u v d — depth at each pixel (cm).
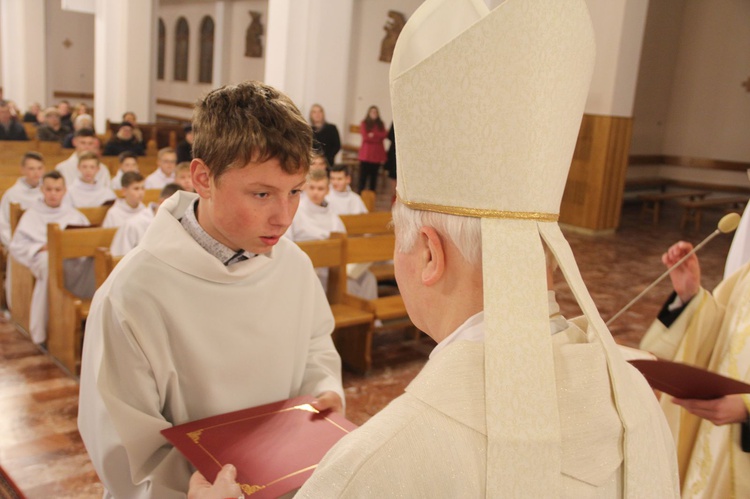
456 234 82
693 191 1478
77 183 718
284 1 836
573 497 76
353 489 72
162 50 2339
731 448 181
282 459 139
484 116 79
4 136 1120
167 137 1273
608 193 1062
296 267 177
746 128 1411
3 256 567
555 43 78
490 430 73
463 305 84
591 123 1051
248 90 138
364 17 1569
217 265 156
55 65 2439
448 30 89
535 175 81
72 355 439
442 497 72
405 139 85
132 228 477
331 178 696
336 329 493
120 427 143
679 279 203
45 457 343
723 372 193
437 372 78
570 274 82
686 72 1473
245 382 164
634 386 90
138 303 148
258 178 137
